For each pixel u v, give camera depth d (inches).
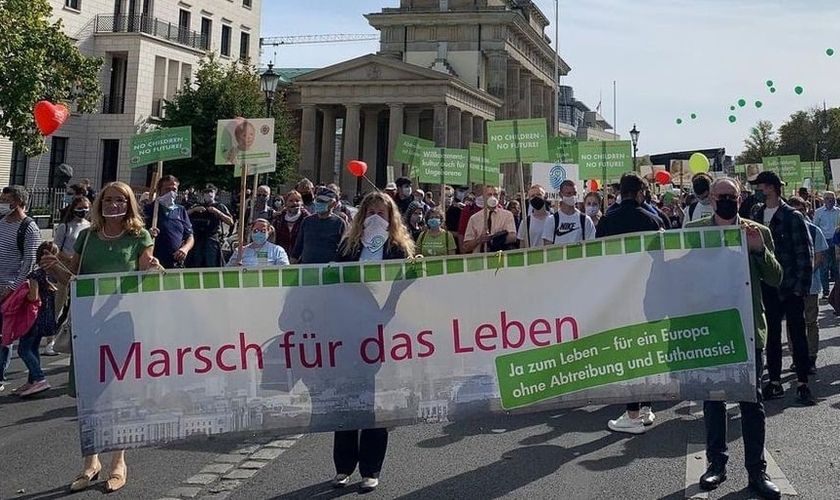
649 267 223.1
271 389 215.3
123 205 229.8
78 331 208.2
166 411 210.8
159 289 212.2
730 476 232.7
